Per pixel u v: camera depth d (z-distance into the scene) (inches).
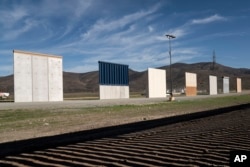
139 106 1165.1
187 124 517.3
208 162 246.1
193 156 267.7
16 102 1405.0
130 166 240.4
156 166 238.2
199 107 1059.9
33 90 1478.8
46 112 911.7
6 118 752.3
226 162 245.4
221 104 1209.4
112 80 1920.5
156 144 326.6
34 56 1482.5
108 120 684.7
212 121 542.9
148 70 2043.6
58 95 1604.3
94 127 561.6
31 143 389.1
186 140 346.6
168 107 1097.4
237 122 509.4
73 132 496.4
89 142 355.3
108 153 288.2
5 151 327.6
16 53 1406.3
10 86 6048.2
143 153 284.2
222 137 359.9
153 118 708.7
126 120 677.3
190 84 2655.0
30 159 275.9
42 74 1520.7
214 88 3078.2
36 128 565.6
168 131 430.9
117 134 427.8
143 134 408.2
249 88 6033.5
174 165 239.8
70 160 266.2
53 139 418.0
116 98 1952.5
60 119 722.2
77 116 791.7
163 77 2233.0
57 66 1600.6
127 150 299.3
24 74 1439.5
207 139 349.1
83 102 1470.2
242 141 331.0
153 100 1688.0
